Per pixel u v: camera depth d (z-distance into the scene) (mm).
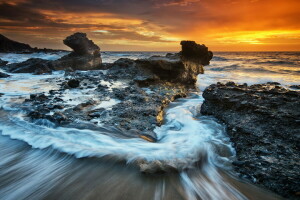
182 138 6129
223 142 5918
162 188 3873
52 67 22109
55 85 13906
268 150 4824
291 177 3846
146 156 4832
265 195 3779
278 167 4188
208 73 24156
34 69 21078
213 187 4055
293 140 4848
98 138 5828
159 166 4297
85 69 24172
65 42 23766
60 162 4746
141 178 4102
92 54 24672
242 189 3980
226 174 4469
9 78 17094
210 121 7582
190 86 15508
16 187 3969
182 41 16719
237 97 7570
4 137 5871
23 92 11617
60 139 5738
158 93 11836
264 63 36906
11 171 4461
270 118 5828
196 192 3867
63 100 9672
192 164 4691
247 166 4535
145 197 3633
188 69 15680
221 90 8742
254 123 6012
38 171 4453
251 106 6707
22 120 6988
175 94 11812
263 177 4094
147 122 7117
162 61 15055
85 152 5008
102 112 7914
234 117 6867
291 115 5543
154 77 14422
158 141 5988
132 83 13719
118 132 6262
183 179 4168
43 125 6609
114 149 5191
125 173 4262
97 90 11906
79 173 4332
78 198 3615
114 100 9750
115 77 15617
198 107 9797
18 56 43031
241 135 5812
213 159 5082
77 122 6820
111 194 3688
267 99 6754
